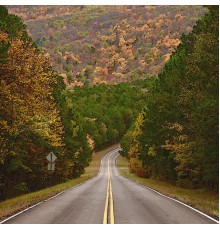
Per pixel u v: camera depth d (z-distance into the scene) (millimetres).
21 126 47188
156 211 32062
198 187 67188
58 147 79250
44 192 57094
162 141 75188
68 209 33500
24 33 55750
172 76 72938
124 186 74562
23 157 60844
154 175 109312
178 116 64062
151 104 86438
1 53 36281
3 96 37250
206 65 46625
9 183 63469
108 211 31969
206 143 45844
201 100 47812
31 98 40281
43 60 41594
